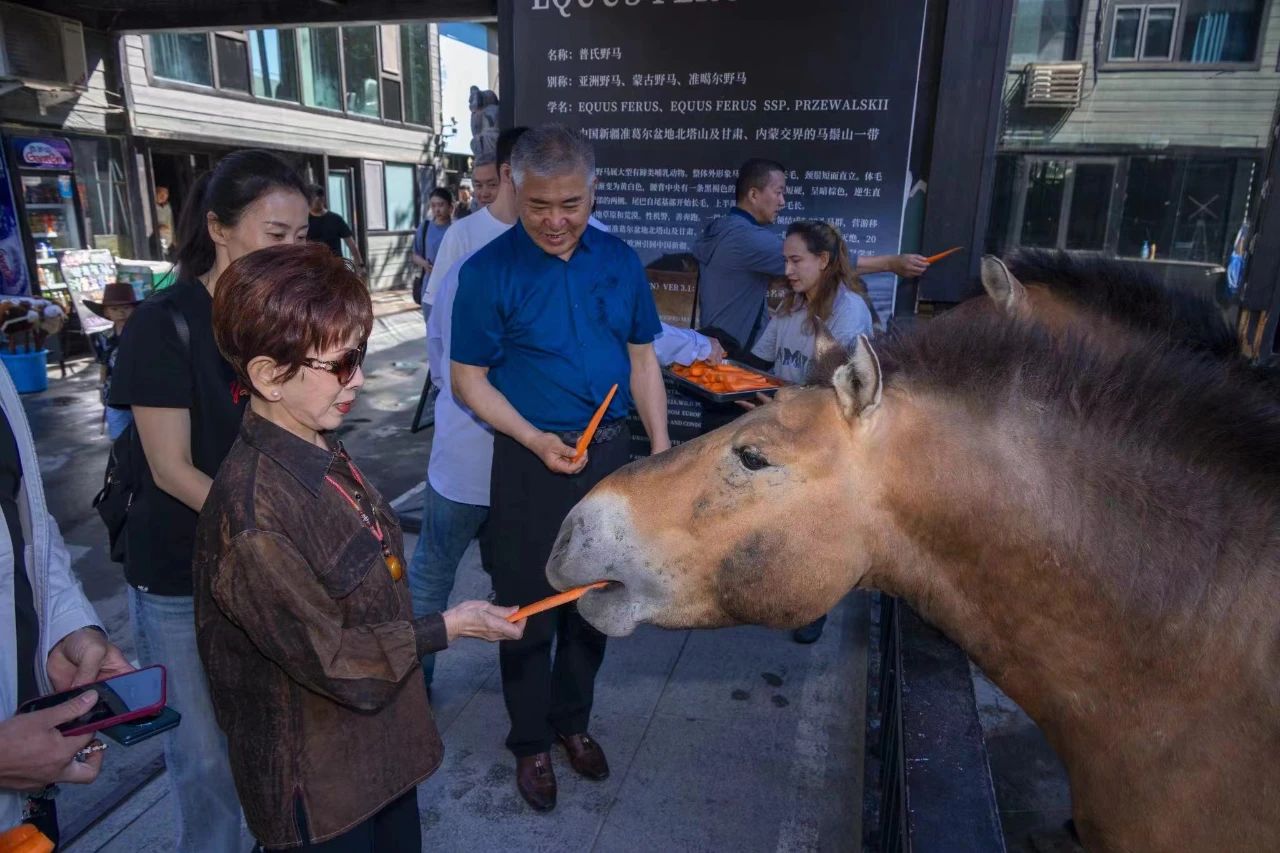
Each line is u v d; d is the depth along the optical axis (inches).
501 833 103.0
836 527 60.9
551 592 100.5
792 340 139.8
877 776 110.5
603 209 157.5
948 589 62.0
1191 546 55.0
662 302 158.1
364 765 60.4
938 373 60.1
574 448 96.0
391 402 308.7
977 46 129.2
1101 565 56.2
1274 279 137.2
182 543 75.5
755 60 142.1
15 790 50.5
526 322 94.3
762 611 63.1
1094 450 57.4
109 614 154.1
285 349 51.6
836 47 137.5
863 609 156.3
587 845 101.2
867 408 57.8
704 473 63.0
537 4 152.0
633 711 127.2
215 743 79.8
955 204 136.2
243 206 71.7
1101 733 59.4
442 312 115.4
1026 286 98.0
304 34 494.0
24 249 330.6
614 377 98.9
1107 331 77.7
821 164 142.9
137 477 76.1
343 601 57.1
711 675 136.7
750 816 106.0
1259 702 52.6
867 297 142.3
